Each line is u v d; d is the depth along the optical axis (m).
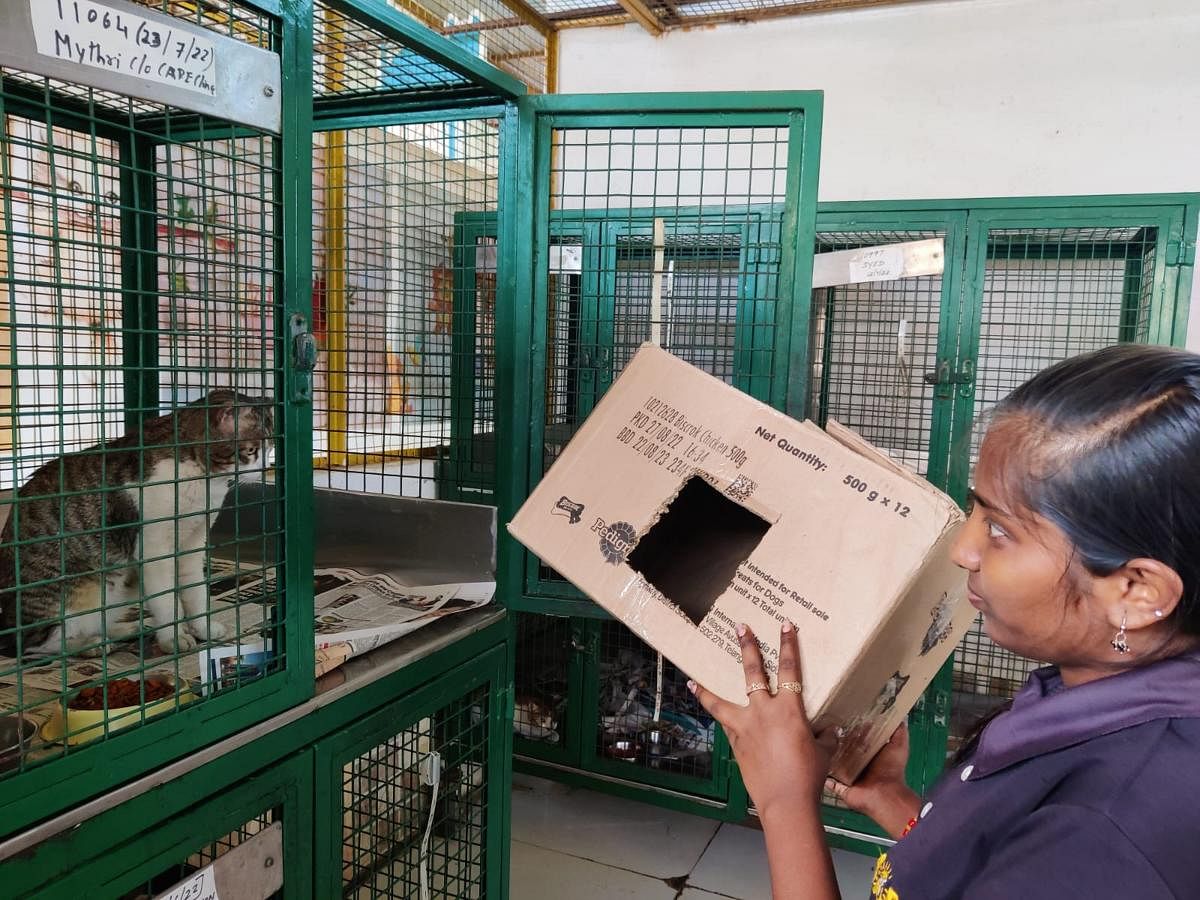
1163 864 0.42
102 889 0.80
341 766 1.11
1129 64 3.02
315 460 2.01
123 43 0.77
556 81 3.77
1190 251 2.06
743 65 3.50
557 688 2.58
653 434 0.91
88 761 0.79
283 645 1.03
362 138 1.88
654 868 2.30
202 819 0.91
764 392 1.45
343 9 1.06
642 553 0.92
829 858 0.68
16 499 0.75
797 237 1.38
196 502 1.37
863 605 0.72
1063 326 2.54
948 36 3.21
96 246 0.81
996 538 0.55
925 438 2.67
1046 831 0.46
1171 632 0.50
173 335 0.96
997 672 2.47
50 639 1.29
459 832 1.55
